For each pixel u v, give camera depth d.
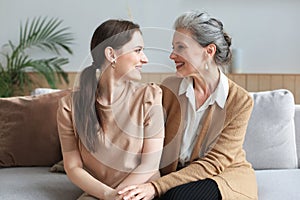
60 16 3.77
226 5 3.65
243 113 1.99
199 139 1.97
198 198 1.79
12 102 2.52
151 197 1.81
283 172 2.34
